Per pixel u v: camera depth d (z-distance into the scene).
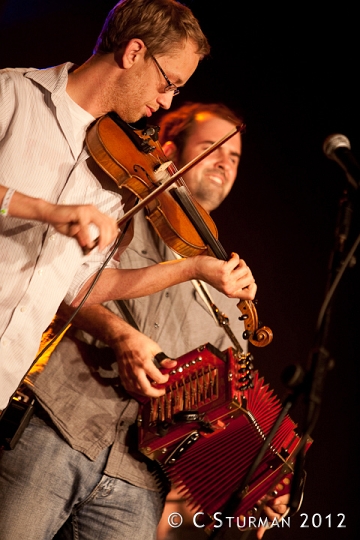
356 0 6.49
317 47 6.66
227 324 3.82
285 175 6.78
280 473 3.59
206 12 6.67
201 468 3.68
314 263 6.70
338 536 6.23
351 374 6.49
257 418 3.60
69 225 2.70
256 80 6.75
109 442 3.66
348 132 6.63
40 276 3.16
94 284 3.36
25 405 3.54
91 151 3.29
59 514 3.59
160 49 3.23
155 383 3.61
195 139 4.60
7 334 3.11
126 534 3.67
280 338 6.61
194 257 3.38
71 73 3.38
